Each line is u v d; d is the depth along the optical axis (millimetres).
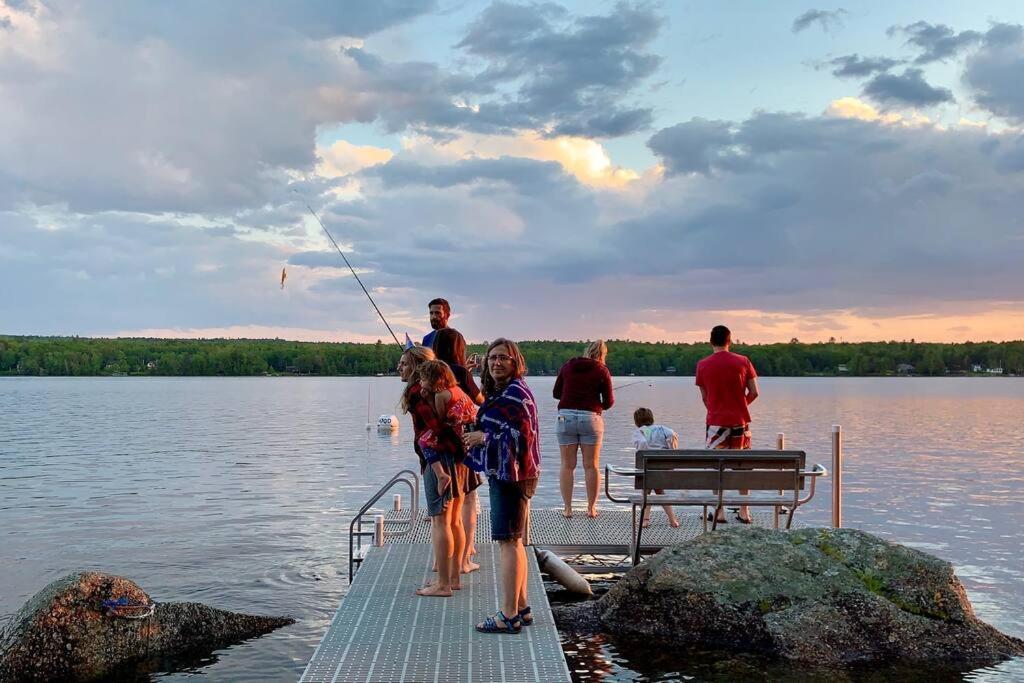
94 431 40625
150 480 22016
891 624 7953
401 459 27750
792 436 37438
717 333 10078
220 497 19000
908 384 162250
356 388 125750
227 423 47188
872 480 21969
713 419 10000
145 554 13047
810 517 16297
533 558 8617
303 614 9852
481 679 5438
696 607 8281
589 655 7855
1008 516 16469
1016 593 10734
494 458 6043
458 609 6816
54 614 7844
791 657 7766
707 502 8906
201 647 8523
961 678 7336
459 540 7355
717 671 7473
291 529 15109
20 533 14766
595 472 10852
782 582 8281
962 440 35625
